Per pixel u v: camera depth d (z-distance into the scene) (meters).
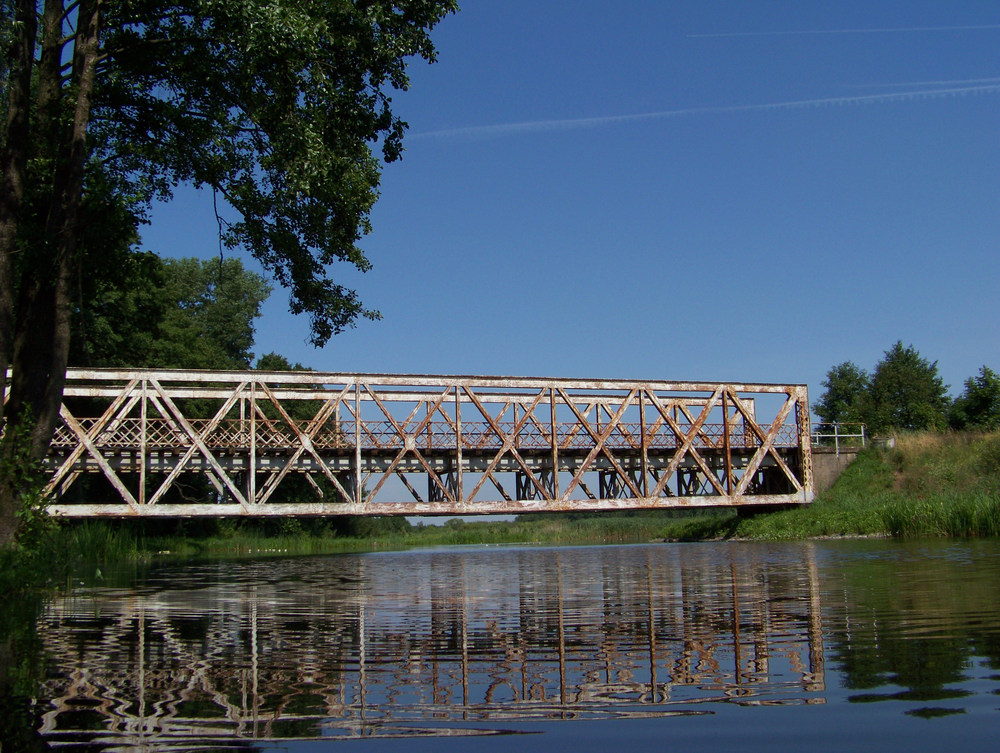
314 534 61.84
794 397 40.22
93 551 24.69
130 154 18.09
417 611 8.52
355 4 17.30
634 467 38.75
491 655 5.32
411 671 4.78
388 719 3.58
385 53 17.09
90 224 16.73
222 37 15.91
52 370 14.41
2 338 13.26
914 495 35.81
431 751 3.04
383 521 101.56
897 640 5.35
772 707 3.59
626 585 11.57
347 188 18.06
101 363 41.19
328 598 10.49
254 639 6.34
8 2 13.77
